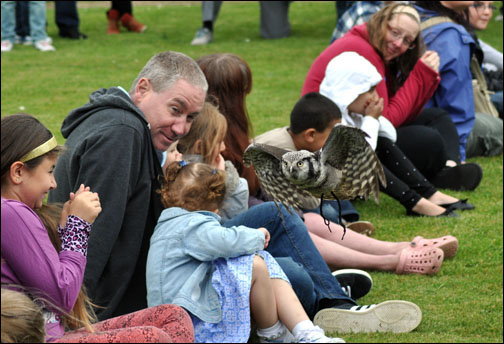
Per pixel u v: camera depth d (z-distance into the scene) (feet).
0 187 15.67
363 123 30.76
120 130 20.51
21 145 15.51
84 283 19.65
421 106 36.29
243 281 19.12
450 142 37.35
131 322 16.48
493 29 74.74
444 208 31.99
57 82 54.90
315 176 15.98
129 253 20.83
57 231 16.67
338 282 23.17
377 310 21.70
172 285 19.35
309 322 19.53
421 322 22.66
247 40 72.64
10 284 14.92
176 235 19.72
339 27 49.90
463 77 39.11
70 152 20.90
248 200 26.17
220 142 23.54
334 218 27.73
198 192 20.21
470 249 28.27
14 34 67.41
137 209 20.95
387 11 34.88
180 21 83.46
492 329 22.22
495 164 39.70
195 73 21.68
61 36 73.56
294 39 73.41
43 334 14.15
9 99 49.70
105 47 68.74
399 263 26.02
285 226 22.52
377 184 16.53
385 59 35.32
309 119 27.63
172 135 21.85
